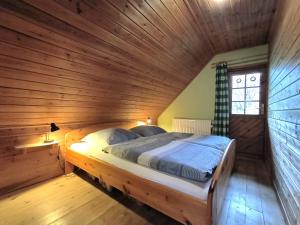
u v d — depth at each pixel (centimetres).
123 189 191
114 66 239
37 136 247
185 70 371
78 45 182
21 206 198
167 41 254
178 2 200
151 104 415
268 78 330
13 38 143
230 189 235
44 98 214
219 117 393
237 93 389
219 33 293
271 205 198
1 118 198
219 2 210
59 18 149
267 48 346
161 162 175
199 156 187
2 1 121
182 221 142
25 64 167
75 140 291
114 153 224
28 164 245
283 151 183
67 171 285
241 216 179
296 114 130
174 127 457
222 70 388
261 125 364
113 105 322
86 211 188
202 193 137
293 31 141
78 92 242
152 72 305
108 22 178
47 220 174
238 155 390
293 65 140
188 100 446
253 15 239
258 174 286
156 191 158
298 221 128
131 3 173
